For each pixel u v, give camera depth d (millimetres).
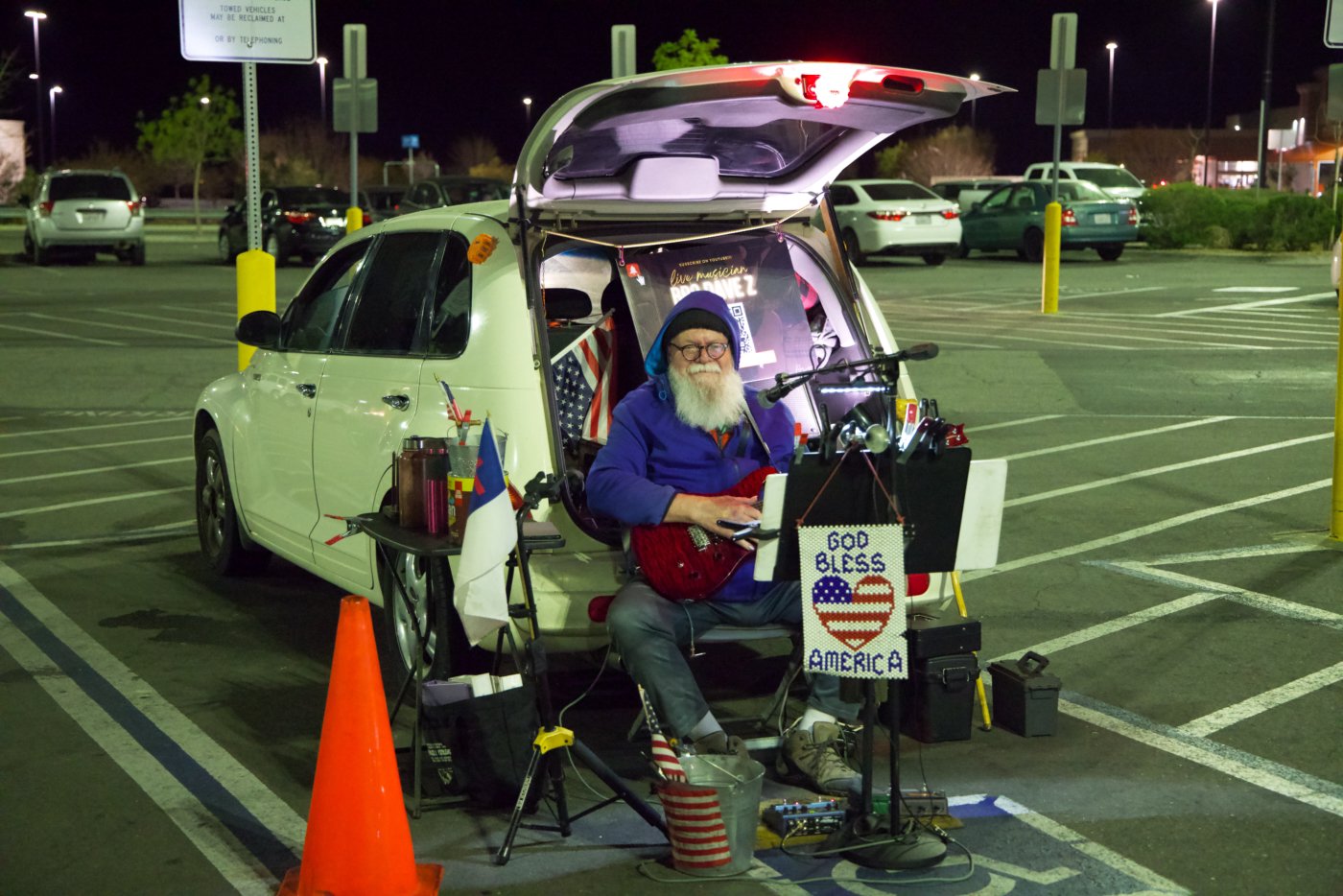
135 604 6836
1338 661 5879
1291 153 55562
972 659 5043
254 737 5148
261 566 7336
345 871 3840
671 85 4523
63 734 5164
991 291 22922
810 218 5668
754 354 5520
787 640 6363
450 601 4980
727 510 4539
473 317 5125
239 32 8938
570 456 5254
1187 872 4047
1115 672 5785
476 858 4195
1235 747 4984
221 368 14875
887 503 3988
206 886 4004
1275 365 14500
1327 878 4004
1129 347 15836
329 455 5906
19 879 4031
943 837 4141
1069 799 4562
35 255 30391
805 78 4582
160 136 55188
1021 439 10828
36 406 12703
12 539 8086
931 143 61344
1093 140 67812
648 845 4285
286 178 59094
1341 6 7906
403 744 4934
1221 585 6977
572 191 5117
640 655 4543
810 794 4652
